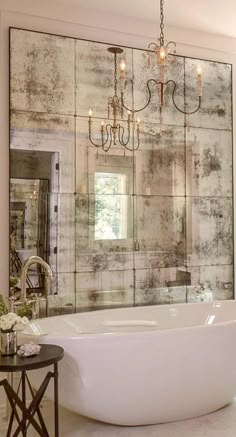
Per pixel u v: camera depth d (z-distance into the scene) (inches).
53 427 102.6
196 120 157.4
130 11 142.4
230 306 142.8
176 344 99.4
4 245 130.3
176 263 154.0
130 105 147.3
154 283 150.6
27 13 133.6
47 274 123.3
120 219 145.9
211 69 160.6
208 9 141.3
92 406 98.7
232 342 105.9
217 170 160.9
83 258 140.8
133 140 147.7
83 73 140.9
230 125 163.3
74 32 140.1
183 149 155.3
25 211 132.9
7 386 85.0
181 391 101.5
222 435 98.4
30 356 85.0
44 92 135.5
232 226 163.2
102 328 127.0
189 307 138.7
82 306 140.3
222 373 105.3
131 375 97.0
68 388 96.7
